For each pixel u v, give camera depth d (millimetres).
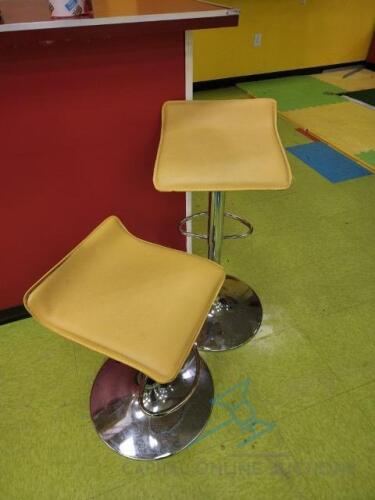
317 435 1213
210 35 3838
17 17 913
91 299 827
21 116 1129
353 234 2080
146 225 1590
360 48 4574
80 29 872
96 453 1180
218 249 1386
